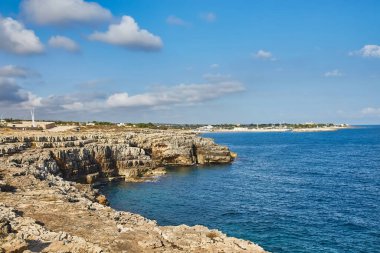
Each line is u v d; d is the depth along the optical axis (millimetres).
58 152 63312
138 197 56719
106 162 75312
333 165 98312
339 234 37938
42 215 23234
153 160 90750
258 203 52031
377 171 85625
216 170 89562
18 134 82250
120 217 24844
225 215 45281
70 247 16812
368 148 156125
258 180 73625
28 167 44781
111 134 102125
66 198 28719
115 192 61438
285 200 54125
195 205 50719
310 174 82125
